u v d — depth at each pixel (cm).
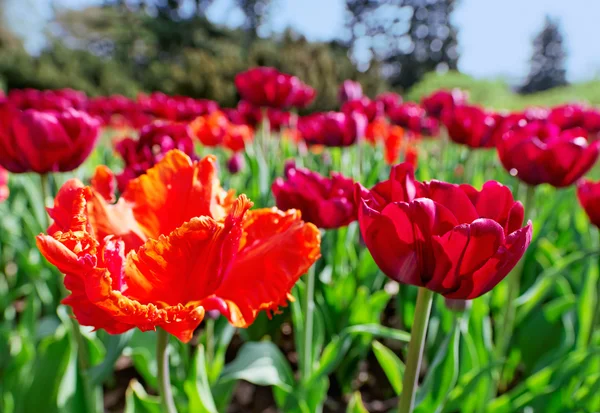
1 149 38
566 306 57
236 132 96
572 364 47
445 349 43
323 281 65
